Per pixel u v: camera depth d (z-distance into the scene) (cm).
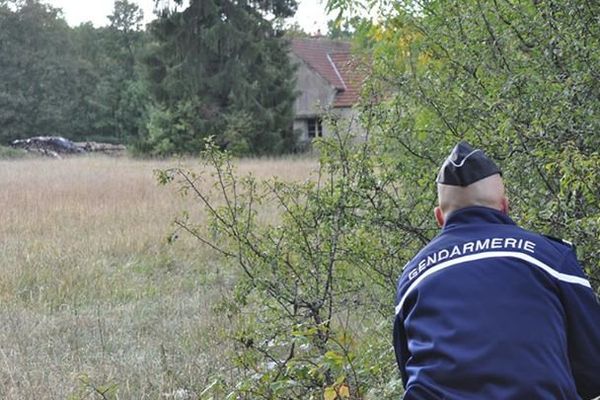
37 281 1045
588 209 407
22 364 687
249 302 566
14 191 2123
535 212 410
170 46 4694
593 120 430
